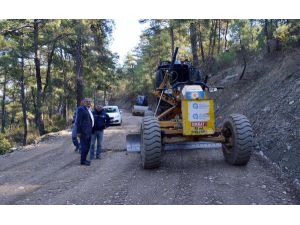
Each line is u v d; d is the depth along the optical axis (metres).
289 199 5.20
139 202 5.32
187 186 6.07
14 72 26.05
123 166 8.15
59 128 26.64
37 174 7.80
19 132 33.22
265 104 10.59
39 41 25.03
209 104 7.15
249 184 5.99
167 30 31.44
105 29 26.77
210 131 7.13
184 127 7.08
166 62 9.51
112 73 34.38
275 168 7.01
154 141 7.04
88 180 6.91
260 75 15.62
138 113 33.41
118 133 16.58
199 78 9.20
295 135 7.55
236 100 14.84
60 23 22.14
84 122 8.59
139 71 52.06
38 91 23.83
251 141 7.10
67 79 28.56
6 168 8.91
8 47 21.86
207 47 35.53
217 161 8.06
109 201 5.44
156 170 7.43
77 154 10.57
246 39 17.22
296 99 8.96
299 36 13.12
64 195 5.91
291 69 11.07
